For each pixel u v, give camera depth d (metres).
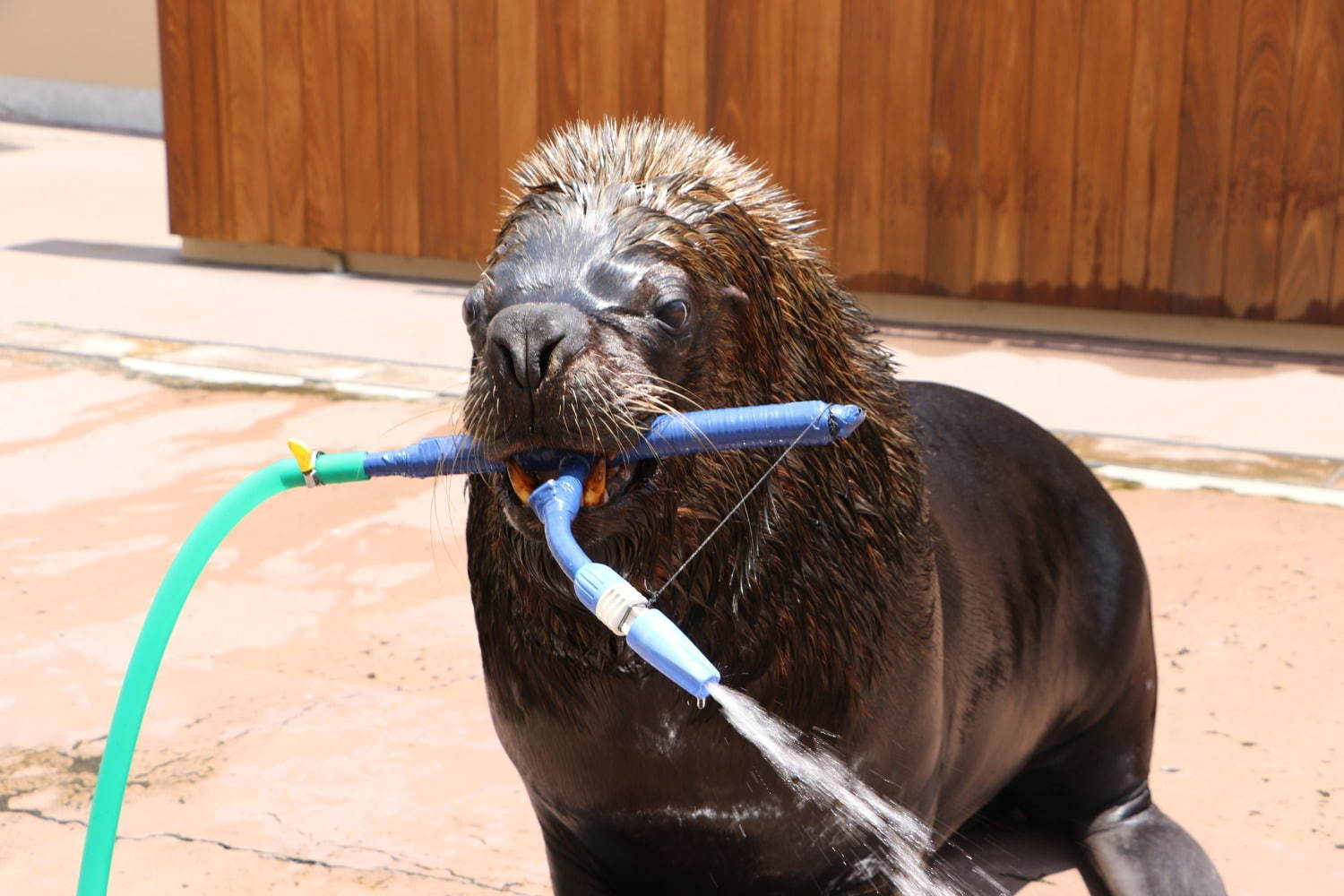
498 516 2.96
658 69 11.52
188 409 8.93
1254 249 10.15
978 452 3.97
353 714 5.20
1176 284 10.38
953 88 10.66
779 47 11.11
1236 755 4.86
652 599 2.76
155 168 18.69
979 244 10.82
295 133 12.77
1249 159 10.05
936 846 3.74
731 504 2.84
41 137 20.94
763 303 2.94
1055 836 4.43
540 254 2.76
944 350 10.30
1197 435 8.34
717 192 2.96
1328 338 10.16
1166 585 6.23
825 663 2.97
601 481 2.68
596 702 2.98
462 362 10.00
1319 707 5.18
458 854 4.36
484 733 5.07
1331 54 9.71
